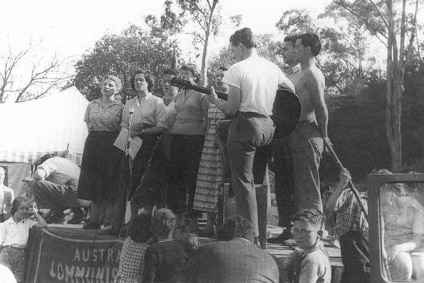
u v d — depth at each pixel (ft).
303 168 16.89
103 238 19.29
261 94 15.49
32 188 23.89
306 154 16.87
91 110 21.35
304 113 16.98
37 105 36.29
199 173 19.81
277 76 16.07
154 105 20.65
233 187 15.40
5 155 35.86
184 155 20.54
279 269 12.69
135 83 20.81
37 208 23.97
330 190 18.99
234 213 16.02
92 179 20.93
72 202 24.06
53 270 20.52
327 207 15.51
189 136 20.56
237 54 16.51
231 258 11.80
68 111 37.50
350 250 12.83
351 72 47.19
